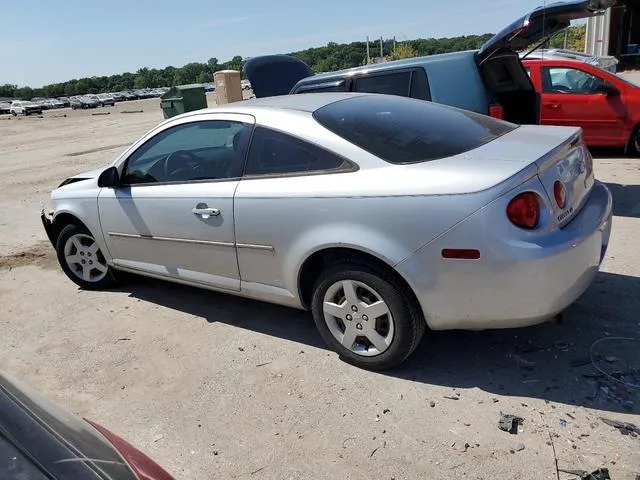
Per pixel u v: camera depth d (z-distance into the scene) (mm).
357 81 6488
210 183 3793
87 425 1785
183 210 3910
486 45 5605
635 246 4980
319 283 3389
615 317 3725
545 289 2809
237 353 3732
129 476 1538
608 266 4570
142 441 2939
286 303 3666
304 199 3268
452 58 5891
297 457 2711
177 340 4000
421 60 6094
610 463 2477
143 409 3221
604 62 12125
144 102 70250
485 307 2896
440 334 3725
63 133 25344
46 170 13453
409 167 3043
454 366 3338
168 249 4152
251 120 3678
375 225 3023
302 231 3303
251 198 3512
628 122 8477
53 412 1720
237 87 16703
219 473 2662
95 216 4617
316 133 3375
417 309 3121
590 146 9031
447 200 2832
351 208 3092
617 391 2969
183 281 4203
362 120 3471
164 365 3674
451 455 2617
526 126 3861
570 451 2568
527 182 2807
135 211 4258
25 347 4121
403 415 2932
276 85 9273
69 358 3893
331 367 3457
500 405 2941
